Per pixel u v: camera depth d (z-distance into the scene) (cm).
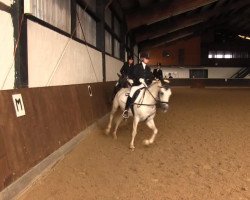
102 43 1355
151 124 765
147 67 822
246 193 495
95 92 1124
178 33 3541
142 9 2075
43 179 552
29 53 616
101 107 1157
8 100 506
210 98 2194
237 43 4322
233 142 835
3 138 470
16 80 558
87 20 1171
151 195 491
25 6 570
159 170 611
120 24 2048
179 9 2055
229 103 1827
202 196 486
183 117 1286
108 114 1252
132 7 2020
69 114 789
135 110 746
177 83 4231
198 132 973
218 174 585
